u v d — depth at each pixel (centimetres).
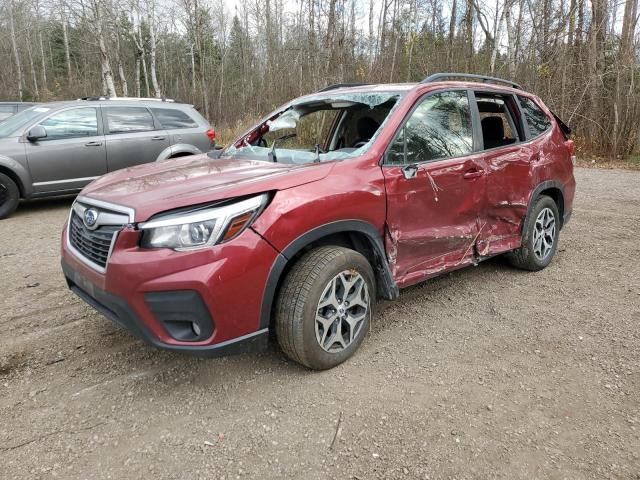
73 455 238
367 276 317
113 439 249
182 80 4206
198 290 249
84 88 3556
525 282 454
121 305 258
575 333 355
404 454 237
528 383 294
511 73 1636
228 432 253
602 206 768
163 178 309
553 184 472
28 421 262
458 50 1964
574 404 275
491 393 284
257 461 233
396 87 385
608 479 221
